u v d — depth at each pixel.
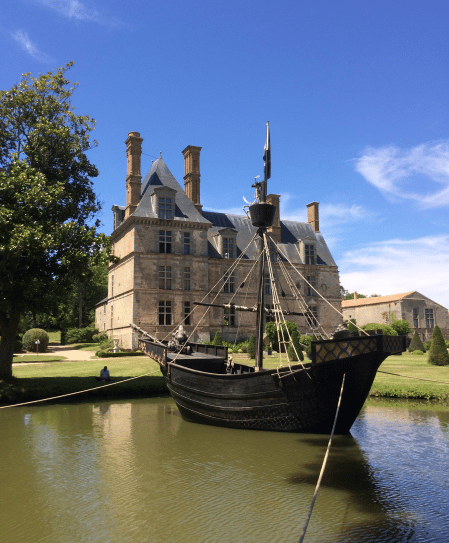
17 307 20.50
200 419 15.81
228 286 50.75
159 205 46.56
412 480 9.55
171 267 46.31
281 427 13.88
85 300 73.44
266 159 17.91
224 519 7.64
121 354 40.66
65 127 22.11
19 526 7.37
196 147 52.78
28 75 22.61
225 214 56.47
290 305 54.41
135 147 47.69
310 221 63.00
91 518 7.69
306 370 12.62
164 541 6.84
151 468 10.52
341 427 13.48
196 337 46.31
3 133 22.02
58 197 20.97
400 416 16.73
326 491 8.93
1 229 18.22
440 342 32.38
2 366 21.67
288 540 6.86
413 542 6.74
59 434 14.20
